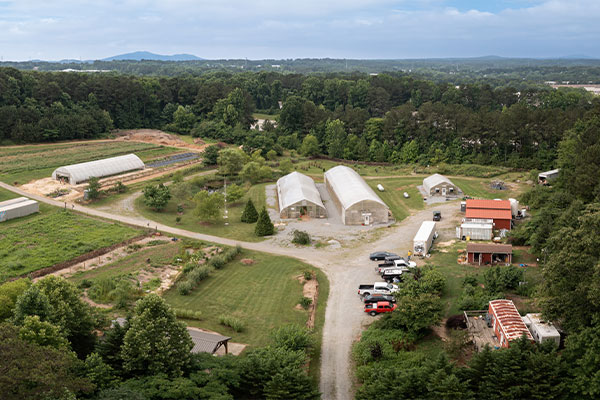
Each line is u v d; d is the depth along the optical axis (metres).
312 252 83.81
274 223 100.50
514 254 77.12
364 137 185.62
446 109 168.88
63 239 88.25
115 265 76.69
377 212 98.62
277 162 165.38
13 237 89.06
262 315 60.97
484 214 90.69
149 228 96.25
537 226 78.25
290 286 69.88
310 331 54.94
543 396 39.09
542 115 150.00
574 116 149.62
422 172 146.75
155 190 110.19
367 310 60.94
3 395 31.16
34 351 34.34
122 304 60.44
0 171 134.12
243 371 42.22
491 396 39.53
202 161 160.38
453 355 47.78
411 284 61.44
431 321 52.44
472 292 62.47
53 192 119.50
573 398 39.47
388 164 166.62
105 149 171.50
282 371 41.03
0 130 167.88
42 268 75.00
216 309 62.62
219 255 80.50
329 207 112.31
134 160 150.12
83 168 133.38
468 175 139.12
